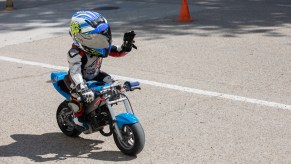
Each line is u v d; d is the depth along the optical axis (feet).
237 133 55.42
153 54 90.68
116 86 49.06
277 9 133.69
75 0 157.38
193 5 141.28
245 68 80.38
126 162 49.11
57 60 89.76
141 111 62.95
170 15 127.75
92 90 48.34
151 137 54.90
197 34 105.81
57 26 119.34
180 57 88.17
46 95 70.79
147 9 137.18
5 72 83.05
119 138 49.88
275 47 93.40
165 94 69.26
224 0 150.00
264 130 56.08
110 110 48.70
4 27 120.26
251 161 48.70
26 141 55.06
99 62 51.06
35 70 83.76
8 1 144.36
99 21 48.47
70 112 54.08
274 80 73.92
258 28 110.32
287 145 52.11
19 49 98.78
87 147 53.11
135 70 81.41
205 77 76.43
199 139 54.08
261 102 64.85
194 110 62.85
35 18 130.31
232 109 62.80
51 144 54.13
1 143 54.60
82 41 48.29
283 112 61.31
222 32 107.14
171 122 59.11
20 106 66.49
